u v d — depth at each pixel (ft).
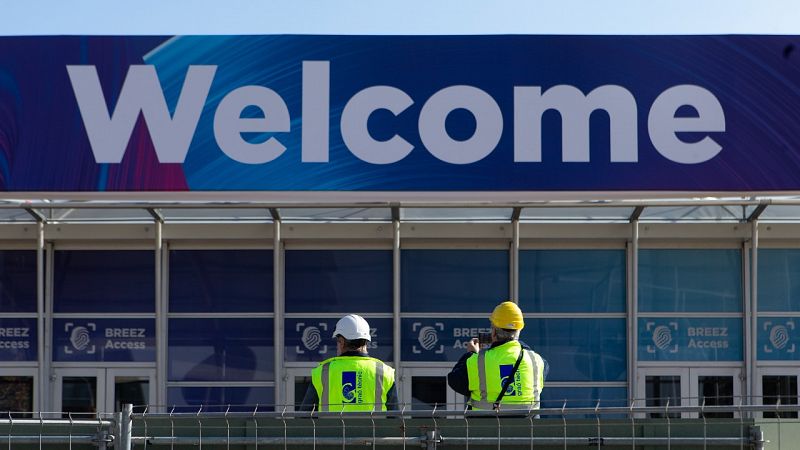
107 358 130.21
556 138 112.16
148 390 129.90
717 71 112.06
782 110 111.34
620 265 130.52
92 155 112.57
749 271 128.67
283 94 113.19
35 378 129.59
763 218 127.03
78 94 112.98
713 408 62.18
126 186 112.16
